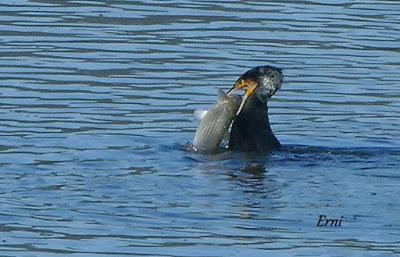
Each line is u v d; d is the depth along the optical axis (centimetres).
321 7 2323
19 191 1380
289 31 2156
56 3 2305
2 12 2231
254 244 1247
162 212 1328
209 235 1272
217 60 1988
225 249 1236
